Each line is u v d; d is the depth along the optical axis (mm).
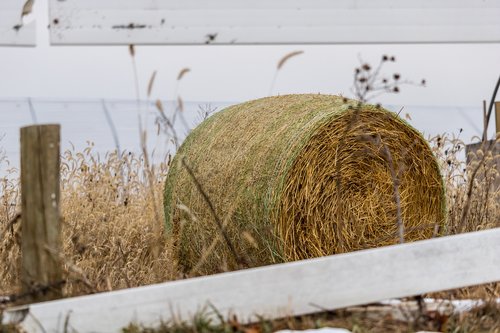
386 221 20031
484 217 22672
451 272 15633
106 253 22562
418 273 15422
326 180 19297
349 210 19656
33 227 15008
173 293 14336
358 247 19703
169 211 23531
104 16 26797
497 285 17562
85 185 25938
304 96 21547
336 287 14953
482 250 15852
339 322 14805
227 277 14492
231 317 14383
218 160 21219
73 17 26797
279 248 18875
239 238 20062
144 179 26125
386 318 15227
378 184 19969
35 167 14984
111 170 27016
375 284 15164
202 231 21406
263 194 19219
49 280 14938
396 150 20078
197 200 21656
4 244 20906
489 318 15406
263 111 21406
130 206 24875
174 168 23484
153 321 14250
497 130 28000
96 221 23375
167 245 22344
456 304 15961
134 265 21750
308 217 19125
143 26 27250
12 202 25547
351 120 19031
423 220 20344
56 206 14984
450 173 23516
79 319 14109
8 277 19609
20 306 14453
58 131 15031
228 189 20406
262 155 19672
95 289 15961
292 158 18875
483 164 23766
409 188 20250
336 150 19344
